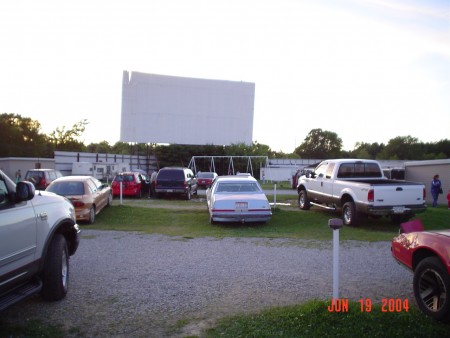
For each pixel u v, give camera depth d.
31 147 61.75
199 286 6.09
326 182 14.06
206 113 34.28
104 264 7.52
